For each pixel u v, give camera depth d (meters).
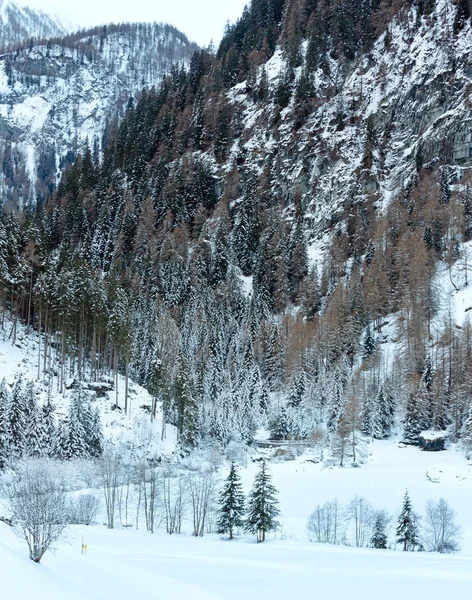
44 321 113.06
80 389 90.25
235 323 149.62
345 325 142.00
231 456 103.31
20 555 30.48
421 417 113.44
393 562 48.03
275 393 131.75
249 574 39.44
